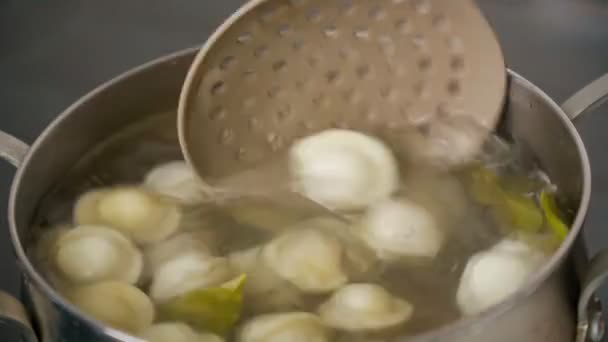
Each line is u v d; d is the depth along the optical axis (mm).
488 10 877
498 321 582
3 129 824
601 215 770
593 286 611
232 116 680
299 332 621
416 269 651
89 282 647
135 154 714
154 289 646
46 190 679
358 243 658
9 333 708
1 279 747
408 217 661
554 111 662
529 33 862
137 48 873
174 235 670
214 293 632
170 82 711
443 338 573
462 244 657
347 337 624
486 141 687
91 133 700
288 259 646
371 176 678
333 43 671
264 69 671
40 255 658
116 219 674
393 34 673
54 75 859
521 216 662
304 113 690
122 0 907
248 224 669
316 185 677
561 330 609
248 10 645
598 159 794
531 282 585
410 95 693
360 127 698
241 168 689
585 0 872
